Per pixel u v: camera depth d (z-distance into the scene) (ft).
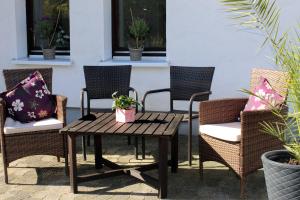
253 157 13.97
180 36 21.06
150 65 21.33
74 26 22.25
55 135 15.62
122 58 22.72
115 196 14.07
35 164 16.99
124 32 22.68
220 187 14.73
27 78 17.08
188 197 13.98
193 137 20.35
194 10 20.71
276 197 12.26
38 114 16.33
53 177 15.71
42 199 13.93
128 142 19.31
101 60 22.15
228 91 20.83
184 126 21.12
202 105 15.15
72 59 22.45
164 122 14.93
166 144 13.71
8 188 14.82
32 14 23.75
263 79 15.30
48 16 23.49
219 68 20.80
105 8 22.07
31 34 23.82
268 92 14.85
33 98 16.43
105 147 19.04
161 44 22.25
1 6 22.97
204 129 14.94
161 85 21.58
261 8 12.21
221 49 20.65
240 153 13.79
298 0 19.27
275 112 13.28
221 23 20.45
